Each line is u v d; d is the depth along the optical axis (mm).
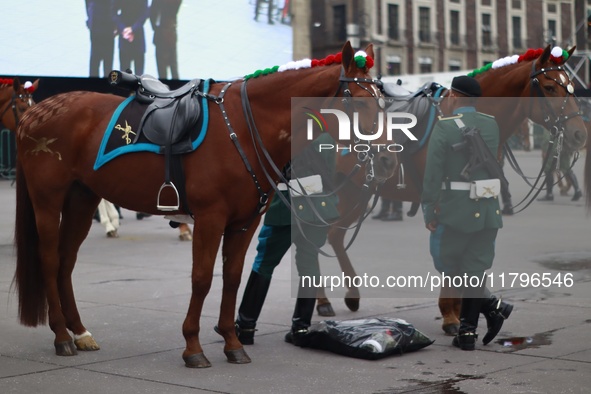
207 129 6387
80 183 7113
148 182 6555
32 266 7047
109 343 7246
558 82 7668
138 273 11023
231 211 6418
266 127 6363
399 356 6816
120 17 23469
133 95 6934
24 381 6039
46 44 22859
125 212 19375
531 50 7957
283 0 24703
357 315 8328
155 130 6496
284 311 8648
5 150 25250
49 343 7234
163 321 8125
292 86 6320
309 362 6633
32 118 7055
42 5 22734
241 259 6625
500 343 7219
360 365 6543
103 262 11969
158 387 5898
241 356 6605
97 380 6074
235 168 6309
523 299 9125
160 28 24016
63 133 6887
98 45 23359
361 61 6145
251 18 25031
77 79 25344
